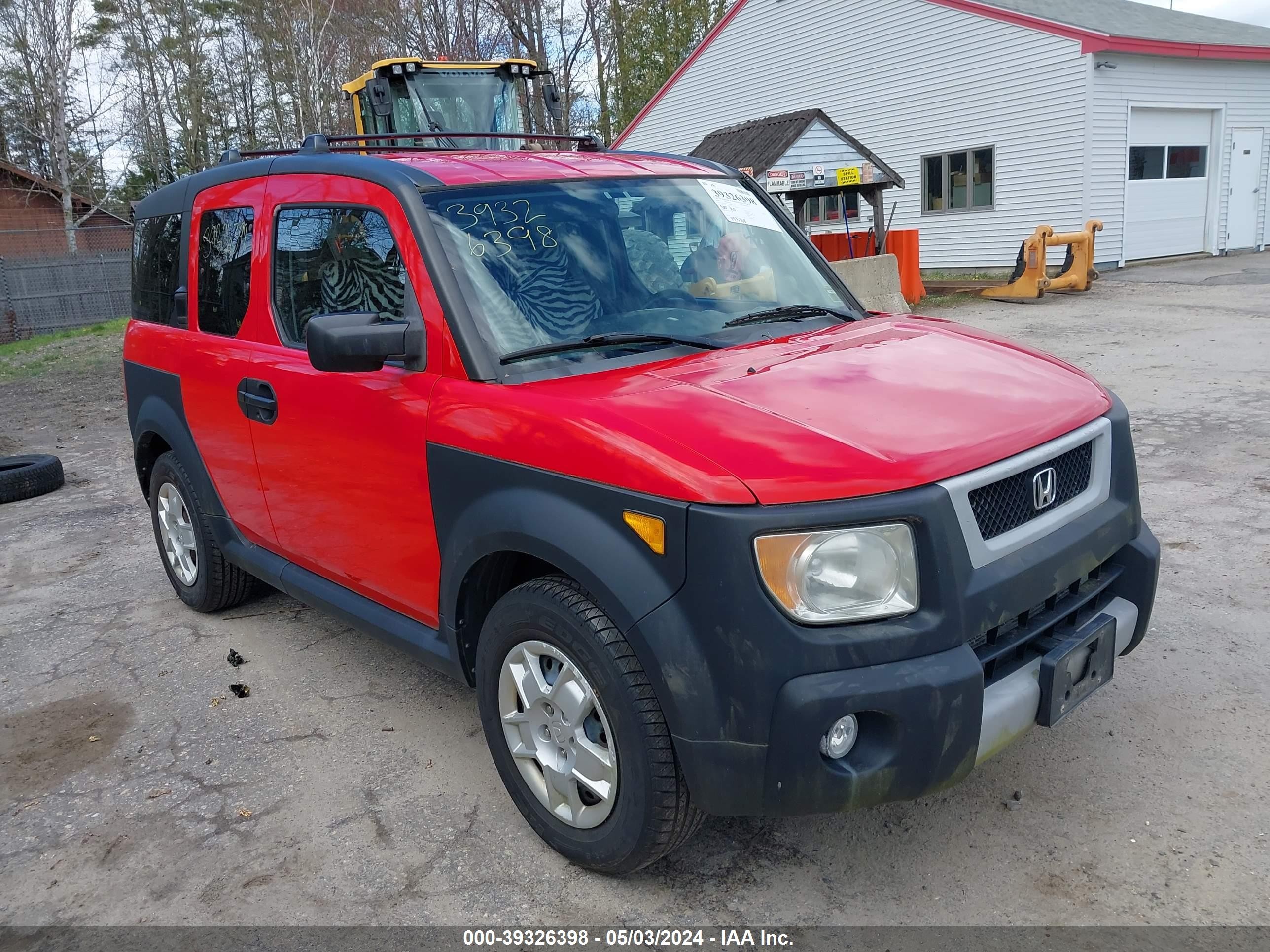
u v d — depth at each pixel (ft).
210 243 14.01
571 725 8.81
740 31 73.46
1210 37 59.06
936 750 7.50
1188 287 46.16
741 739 7.51
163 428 15.15
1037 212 56.49
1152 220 57.31
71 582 18.58
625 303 10.52
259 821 10.44
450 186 10.61
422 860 9.61
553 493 8.46
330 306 11.51
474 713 12.51
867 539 7.41
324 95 106.93
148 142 136.87
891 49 62.80
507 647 9.36
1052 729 11.09
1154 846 9.06
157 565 19.24
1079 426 9.09
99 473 27.66
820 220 69.46
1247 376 26.78
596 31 117.39
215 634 15.55
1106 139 53.72
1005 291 46.78
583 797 9.17
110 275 83.87
